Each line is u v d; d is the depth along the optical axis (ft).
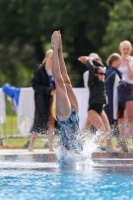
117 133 71.82
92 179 42.24
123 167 49.90
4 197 34.35
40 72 72.18
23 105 83.61
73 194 35.37
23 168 49.03
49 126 71.56
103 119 72.23
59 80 53.83
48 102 71.67
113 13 228.02
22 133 83.56
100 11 266.77
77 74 287.07
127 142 70.49
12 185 39.40
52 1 266.57
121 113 74.23
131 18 225.15
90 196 34.65
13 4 298.15
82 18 267.80
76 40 287.07
